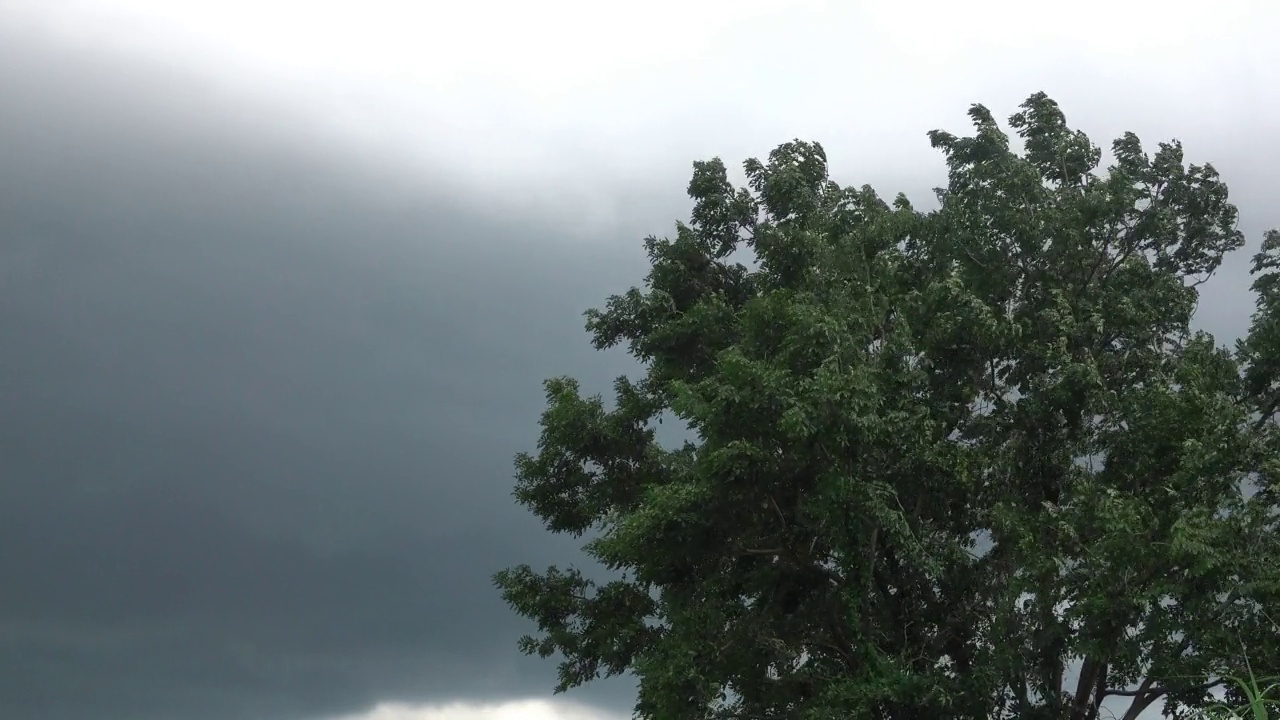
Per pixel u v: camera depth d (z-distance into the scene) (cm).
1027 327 2166
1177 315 2236
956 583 2114
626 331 2503
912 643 2122
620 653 2397
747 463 1928
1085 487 1927
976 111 2375
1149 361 2167
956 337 2136
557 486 2539
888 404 1995
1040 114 2433
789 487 2047
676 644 2045
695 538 2064
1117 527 1778
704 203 2488
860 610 2053
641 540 2017
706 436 2025
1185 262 2398
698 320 2353
